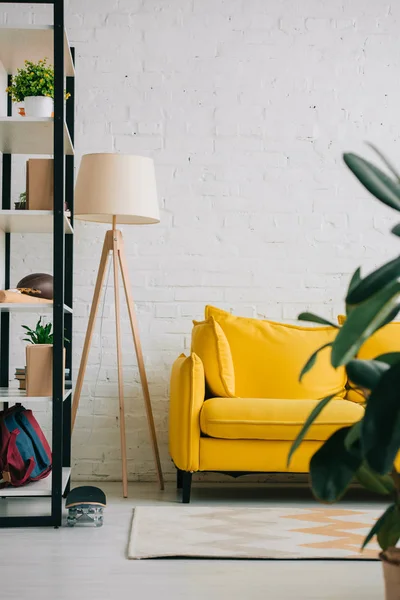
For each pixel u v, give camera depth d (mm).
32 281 3609
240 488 4133
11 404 4238
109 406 4391
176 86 4477
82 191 3863
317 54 4512
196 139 4477
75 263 4414
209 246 4465
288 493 3969
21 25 3061
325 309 4480
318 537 2881
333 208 4504
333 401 3658
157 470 4082
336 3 4523
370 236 4508
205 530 2988
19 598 2139
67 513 3287
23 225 3467
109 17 4469
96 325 4410
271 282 4473
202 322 4121
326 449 1201
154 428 4137
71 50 3850
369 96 4523
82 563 2518
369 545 2756
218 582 2320
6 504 3525
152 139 4473
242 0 4504
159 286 4441
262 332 4082
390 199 1097
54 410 3049
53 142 3332
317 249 4492
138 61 4473
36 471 3352
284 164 4496
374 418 1015
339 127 4516
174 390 3777
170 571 2438
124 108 4461
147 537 2859
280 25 4512
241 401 3627
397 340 4086
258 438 3574
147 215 3875
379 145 4512
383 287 996
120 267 4027
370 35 4527
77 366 4398
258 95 4496
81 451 4371
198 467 3604
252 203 4480
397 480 1272
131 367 4414
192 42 4484
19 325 4355
